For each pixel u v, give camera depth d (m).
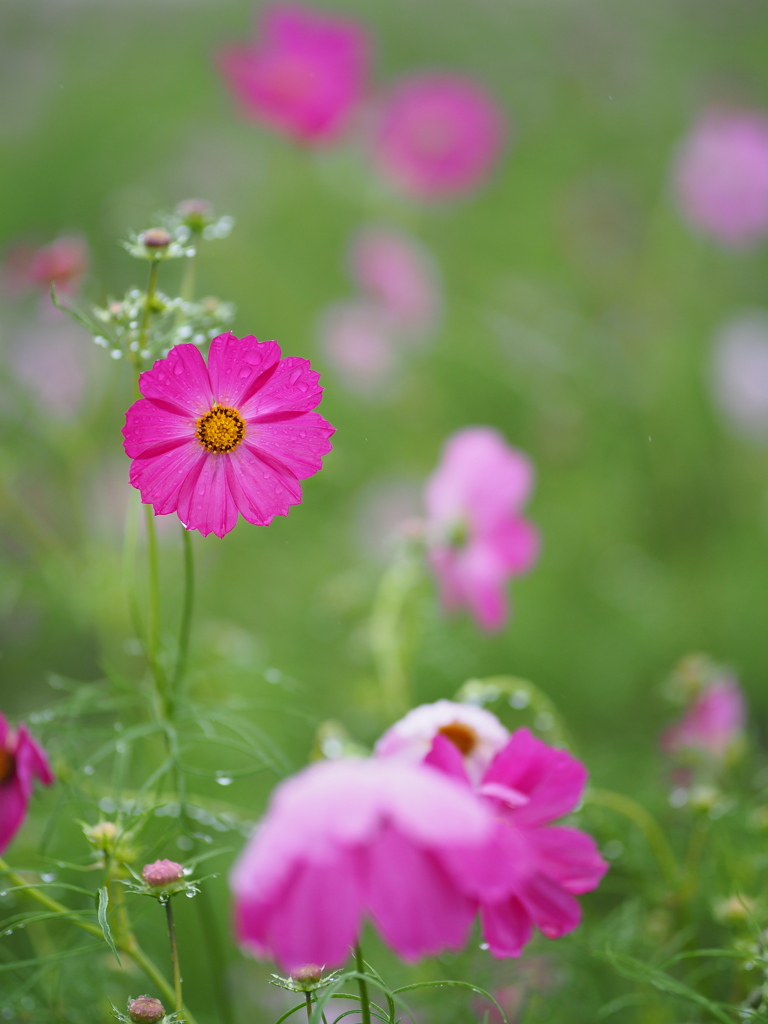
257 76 2.35
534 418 3.10
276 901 1.04
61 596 1.86
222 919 1.54
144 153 3.86
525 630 2.58
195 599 2.36
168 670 1.35
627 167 4.21
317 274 3.52
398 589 1.59
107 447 2.14
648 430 3.08
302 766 1.93
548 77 4.51
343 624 2.14
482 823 1.03
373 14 4.72
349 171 3.59
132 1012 1.13
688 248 3.66
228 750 1.84
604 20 4.63
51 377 2.09
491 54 4.62
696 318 3.49
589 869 1.12
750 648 2.56
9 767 1.18
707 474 3.04
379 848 1.04
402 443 3.04
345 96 2.37
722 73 4.29
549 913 1.11
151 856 1.22
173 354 1.11
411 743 1.16
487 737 1.17
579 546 2.86
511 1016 1.38
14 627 2.27
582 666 2.51
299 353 3.18
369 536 2.75
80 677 2.30
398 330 3.21
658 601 2.70
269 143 3.79
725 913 1.31
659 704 2.42
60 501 2.08
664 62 4.50
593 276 3.66
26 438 1.95
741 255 3.68
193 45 4.51
